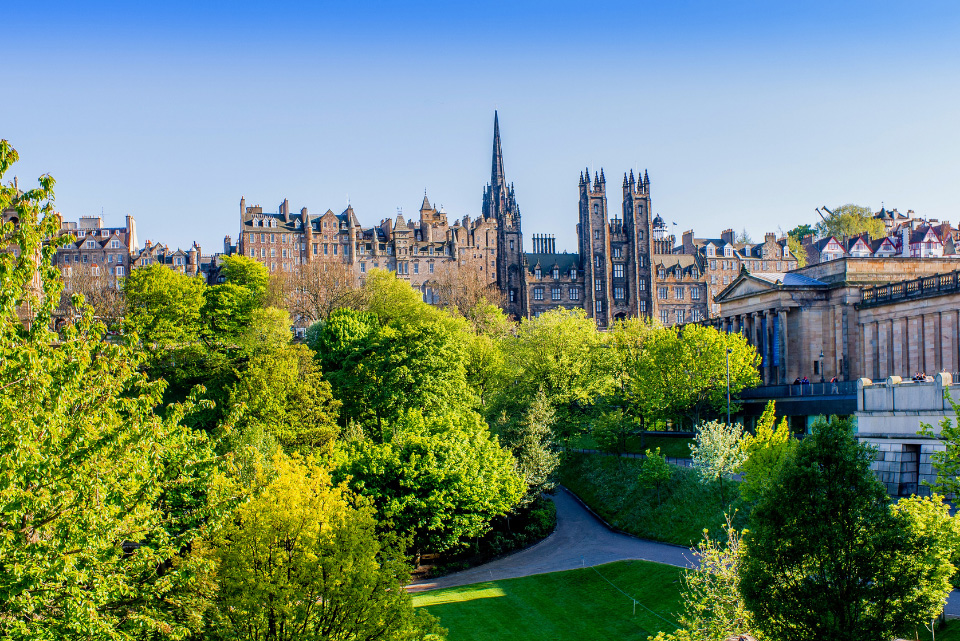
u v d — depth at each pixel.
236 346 119.75
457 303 177.38
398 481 68.50
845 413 80.81
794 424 88.44
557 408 99.50
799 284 107.88
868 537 32.09
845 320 104.62
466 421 83.62
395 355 93.94
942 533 35.25
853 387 80.81
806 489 32.91
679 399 93.38
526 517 78.69
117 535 28.45
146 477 29.31
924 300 91.38
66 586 26.22
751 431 93.81
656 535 73.88
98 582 26.50
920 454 53.34
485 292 181.75
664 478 78.38
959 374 71.50
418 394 91.06
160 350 109.88
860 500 32.31
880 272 105.75
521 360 105.19
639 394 96.94
